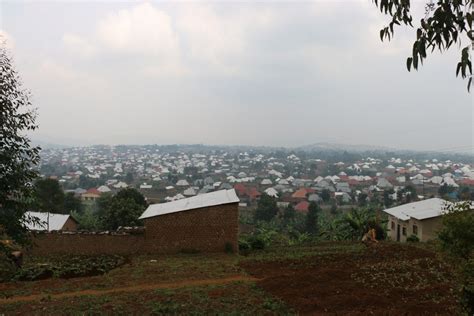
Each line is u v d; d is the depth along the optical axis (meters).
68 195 56.81
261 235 28.95
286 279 14.02
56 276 17.55
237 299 12.06
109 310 11.18
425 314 10.44
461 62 5.05
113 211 36.12
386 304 11.43
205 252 23.12
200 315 10.65
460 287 8.99
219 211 23.27
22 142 8.49
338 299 11.72
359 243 27.61
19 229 8.88
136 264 19.59
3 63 8.29
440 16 5.02
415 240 29.08
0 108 8.06
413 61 5.29
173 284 14.87
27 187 8.71
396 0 5.39
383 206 82.69
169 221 23.30
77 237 23.36
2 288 14.94
